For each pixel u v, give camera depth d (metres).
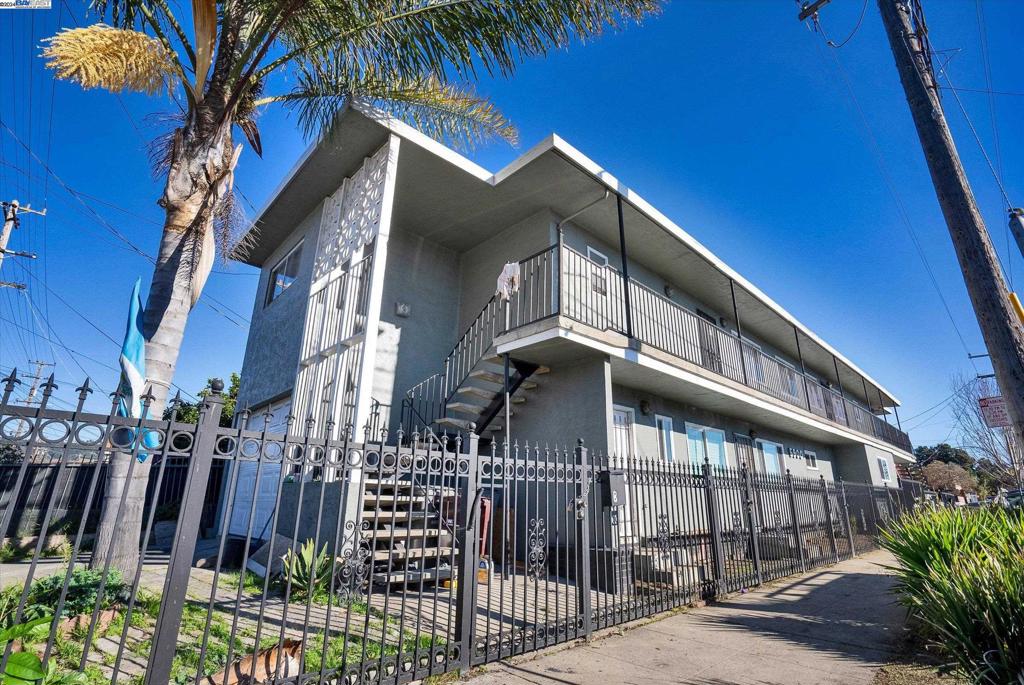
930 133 5.40
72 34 4.61
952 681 3.78
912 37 5.86
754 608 6.14
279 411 10.59
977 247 4.88
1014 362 4.51
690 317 11.27
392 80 7.46
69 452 2.59
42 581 4.05
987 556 4.02
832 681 3.87
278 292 12.89
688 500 6.79
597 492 7.57
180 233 5.59
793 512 9.11
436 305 11.66
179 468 12.07
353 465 3.60
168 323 5.34
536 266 10.11
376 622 4.80
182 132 5.81
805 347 18.58
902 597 5.34
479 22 6.39
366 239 8.85
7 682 2.31
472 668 3.90
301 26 6.47
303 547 5.91
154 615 4.37
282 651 3.30
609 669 4.02
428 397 10.55
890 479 21.00
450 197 10.43
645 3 6.45
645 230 11.34
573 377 8.69
